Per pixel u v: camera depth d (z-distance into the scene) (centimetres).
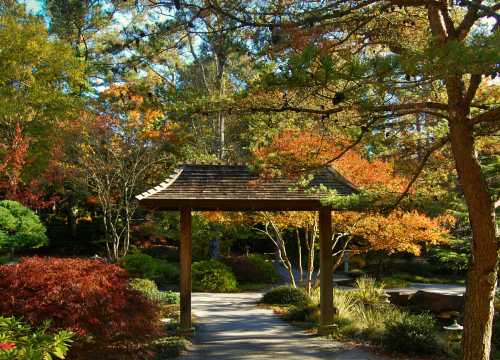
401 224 1331
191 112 717
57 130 2027
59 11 1992
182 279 1127
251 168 820
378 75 469
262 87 633
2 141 2156
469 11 657
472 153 680
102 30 2312
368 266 2759
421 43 775
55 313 581
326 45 643
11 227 1741
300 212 1516
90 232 2925
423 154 928
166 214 2405
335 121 755
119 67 780
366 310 1359
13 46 2175
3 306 576
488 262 675
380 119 732
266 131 852
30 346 360
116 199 2239
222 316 1429
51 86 2295
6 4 2370
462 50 438
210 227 2434
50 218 2916
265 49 659
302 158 827
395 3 671
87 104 2148
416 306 1583
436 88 888
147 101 752
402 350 951
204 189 1127
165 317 1309
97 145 1884
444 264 2445
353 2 708
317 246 1981
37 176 2181
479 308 679
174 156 2031
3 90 2133
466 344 687
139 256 2109
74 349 624
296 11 695
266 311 1516
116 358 679
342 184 1161
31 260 704
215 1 669
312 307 1365
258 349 990
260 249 3288
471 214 688
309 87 562
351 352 959
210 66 2480
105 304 630
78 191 2162
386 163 1276
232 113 723
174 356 909
